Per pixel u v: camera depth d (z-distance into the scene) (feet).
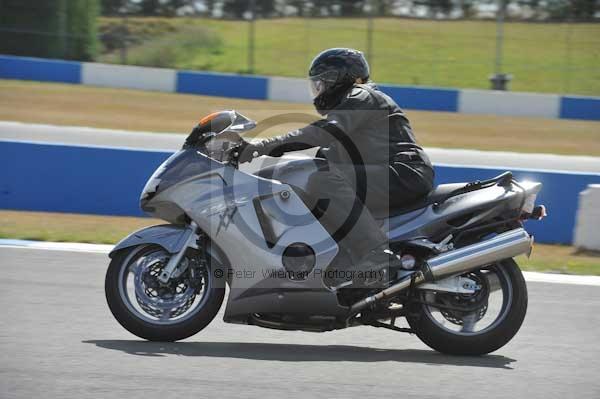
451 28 211.20
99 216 78.07
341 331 43.80
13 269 54.13
